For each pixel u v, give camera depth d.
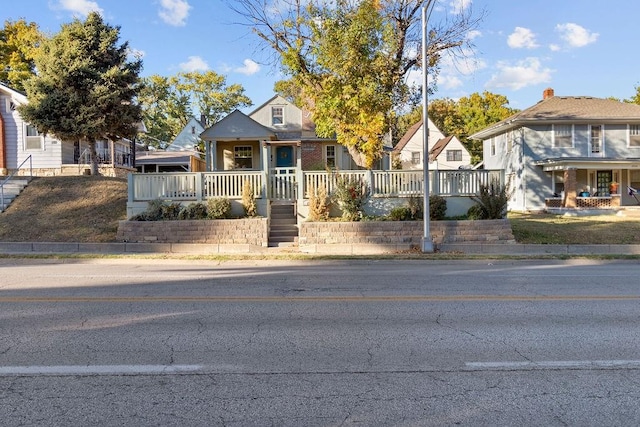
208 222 16.83
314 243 16.78
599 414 3.65
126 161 38.03
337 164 28.91
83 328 5.95
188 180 17.84
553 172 29.20
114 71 22.94
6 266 12.73
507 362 4.78
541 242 17.12
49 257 14.15
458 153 51.31
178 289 8.88
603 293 8.57
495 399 3.90
